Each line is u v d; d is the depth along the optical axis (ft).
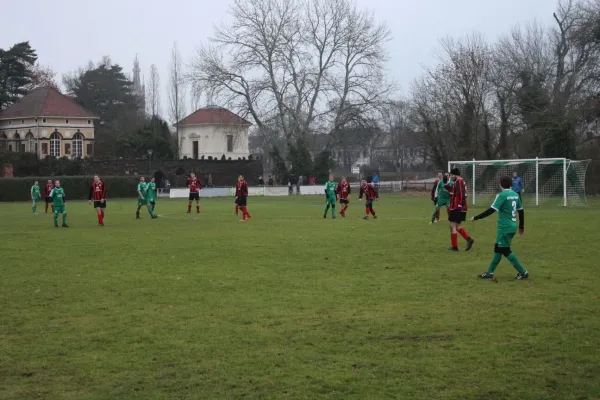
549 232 68.69
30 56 284.61
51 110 269.44
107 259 51.98
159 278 42.60
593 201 134.82
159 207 138.82
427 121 197.06
